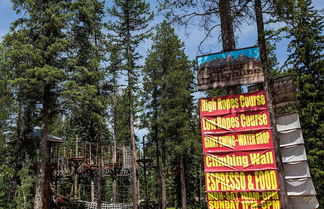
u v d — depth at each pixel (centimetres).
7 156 2391
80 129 3550
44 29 1947
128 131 2995
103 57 2431
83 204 2820
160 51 2961
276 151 890
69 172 2516
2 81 2366
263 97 941
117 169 2853
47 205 2144
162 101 2789
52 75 1819
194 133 3038
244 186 903
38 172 1844
